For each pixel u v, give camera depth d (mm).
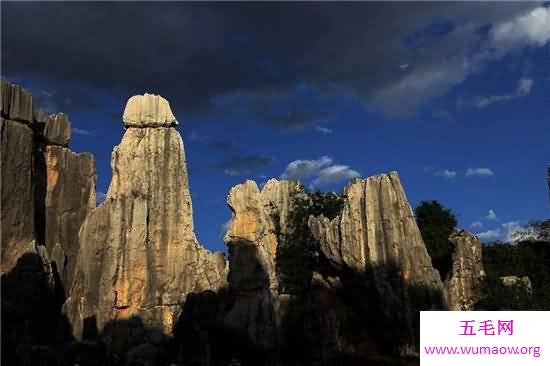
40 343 89312
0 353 78188
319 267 70562
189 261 107688
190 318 94938
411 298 62156
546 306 76812
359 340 64062
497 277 80625
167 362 91188
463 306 73500
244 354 85938
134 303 102625
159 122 113625
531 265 92688
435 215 97188
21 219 99375
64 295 101438
